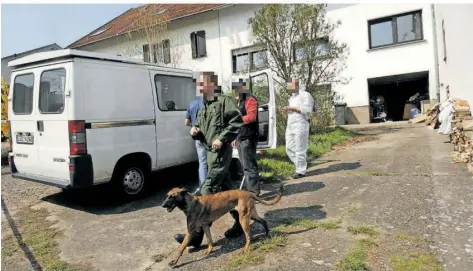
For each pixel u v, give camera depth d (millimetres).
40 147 5137
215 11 18156
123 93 5277
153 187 6336
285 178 6270
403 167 6219
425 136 9828
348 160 7422
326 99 11930
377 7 15422
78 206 5445
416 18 14945
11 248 3949
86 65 4848
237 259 3254
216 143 3576
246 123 4777
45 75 5027
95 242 3996
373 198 4648
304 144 6227
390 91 17438
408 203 4328
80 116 4715
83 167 4699
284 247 3422
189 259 3416
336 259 3088
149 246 3783
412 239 3355
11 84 5594
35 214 5148
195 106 5418
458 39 9758
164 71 5988
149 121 5641
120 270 3303
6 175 8016
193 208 3326
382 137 10625
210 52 18516
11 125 5656
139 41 18266
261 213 4457
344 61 14719
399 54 15180
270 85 5715
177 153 6133
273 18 10781
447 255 3021
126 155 5340
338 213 4223
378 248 3223
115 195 5617
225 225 4238
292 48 11047
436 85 14562
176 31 19516
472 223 3617
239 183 6145
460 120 7281
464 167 5793
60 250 3857
